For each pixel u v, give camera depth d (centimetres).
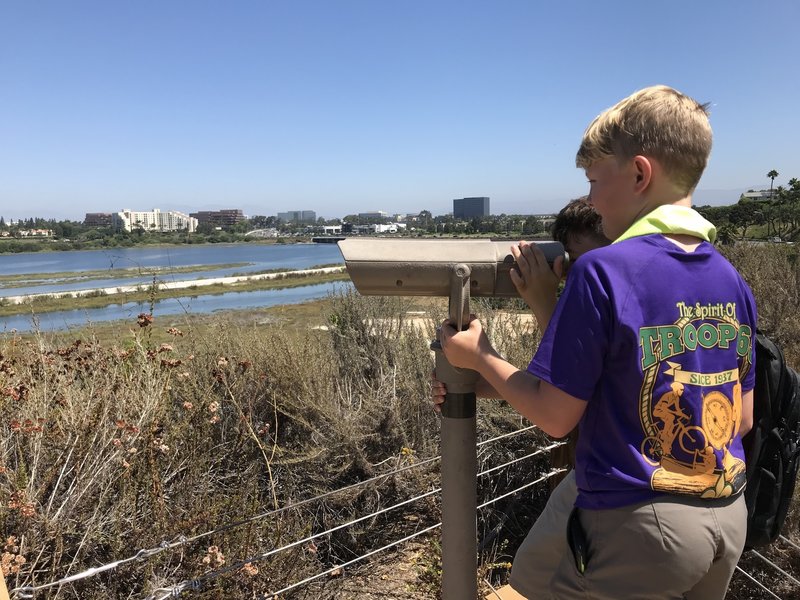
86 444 207
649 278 112
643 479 113
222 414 286
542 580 156
